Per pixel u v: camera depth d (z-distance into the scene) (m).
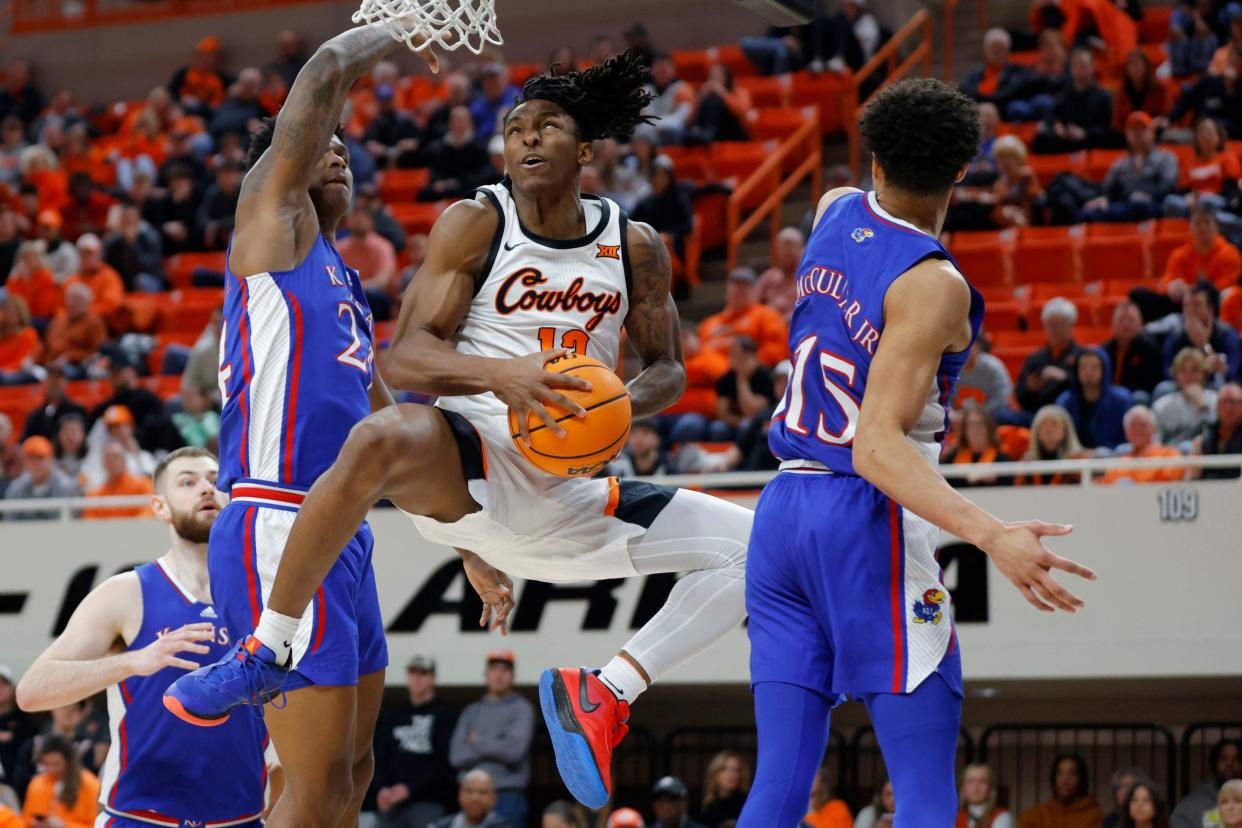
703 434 12.18
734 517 4.60
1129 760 11.29
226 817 5.33
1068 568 3.19
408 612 10.71
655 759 11.68
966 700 11.75
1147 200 13.97
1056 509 9.72
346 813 4.69
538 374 4.02
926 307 3.53
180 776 5.26
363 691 4.64
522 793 10.07
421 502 4.15
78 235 17.72
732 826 9.38
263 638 3.98
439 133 17.16
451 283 4.29
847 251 3.75
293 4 20.11
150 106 18.94
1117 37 16.27
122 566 11.18
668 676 10.51
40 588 11.30
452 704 11.21
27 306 16.05
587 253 4.41
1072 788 9.76
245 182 4.43
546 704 4.35
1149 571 9.55
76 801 9.26
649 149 15.23
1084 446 10.84
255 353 4.39
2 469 13.18
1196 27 15.44
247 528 4.32
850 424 3.70
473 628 10.59
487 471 4.20
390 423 3.98
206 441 12.76
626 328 4.70
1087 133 15.14
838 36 16.66
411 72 19.25
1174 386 10.98
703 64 17.69
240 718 5.30
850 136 16.27
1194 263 12.80
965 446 10.43
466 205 4.34
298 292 4.41
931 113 3.72
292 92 4.33
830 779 10.13
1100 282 13.67
